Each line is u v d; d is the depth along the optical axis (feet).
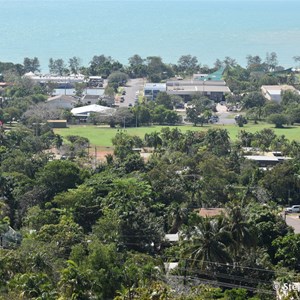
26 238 535.19
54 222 612.29
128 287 452.76
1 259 469.16
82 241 543.80
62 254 522.88
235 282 495.41
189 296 430.61
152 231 585.63
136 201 649.20
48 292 421.18
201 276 493.36
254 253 517.14
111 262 492.54
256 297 463.83
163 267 504.43
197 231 513.45
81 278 439.63
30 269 468.34
